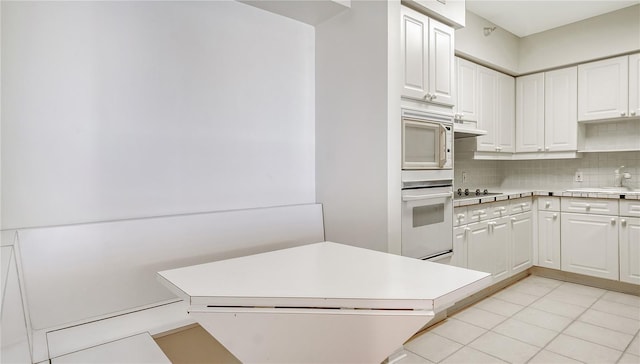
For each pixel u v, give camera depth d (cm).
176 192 210
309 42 277
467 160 414
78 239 165
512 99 422
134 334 149
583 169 405
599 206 346
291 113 266
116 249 174
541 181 438
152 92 200
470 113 358
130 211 193
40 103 167
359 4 242
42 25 166
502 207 348
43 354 131
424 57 253
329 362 109
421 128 253
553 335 249
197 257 200
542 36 400
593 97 369
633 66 344
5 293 94
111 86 186
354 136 248
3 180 158
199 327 183
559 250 374
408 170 243
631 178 371
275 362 110
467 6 338
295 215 251
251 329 108
